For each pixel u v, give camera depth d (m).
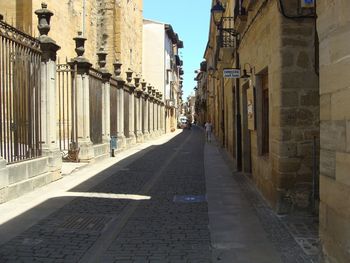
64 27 26.16
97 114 19.58
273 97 8.82
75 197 10.24
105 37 38.25
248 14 12.20
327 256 5.00
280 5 8.08
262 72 10.58
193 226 7.55
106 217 8.23
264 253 6.05
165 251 6.15
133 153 23.39
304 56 8.14
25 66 11.27
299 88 8.16
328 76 4.87
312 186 8.19
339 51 4.54
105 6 38.09
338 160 4.62
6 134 10.17
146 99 36.41
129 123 28.36
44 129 12.36
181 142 35.09
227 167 16.73
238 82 15.38
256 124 11.27
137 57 49.16
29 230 7.24
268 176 9.51
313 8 8.03
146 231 7.23
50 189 11.38
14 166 10.19
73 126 17.50
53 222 7.79
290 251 6.12
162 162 18.61
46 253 6.03
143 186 11.98
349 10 4.28
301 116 8.19
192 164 17.84
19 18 20.64
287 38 8.13
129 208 9.05
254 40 11.22
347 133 4.38
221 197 10.27
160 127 48.97
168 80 69.44
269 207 9.01
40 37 12.34
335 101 4.68
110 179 13.33
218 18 19.42
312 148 8.19
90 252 6.09
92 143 18.41
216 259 5.81
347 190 4.39
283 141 8.21
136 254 6.01
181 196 10.45
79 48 17.70
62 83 19.27
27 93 11.34
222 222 7.83
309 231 7.15
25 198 10.08
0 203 9.35
